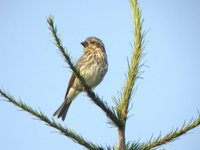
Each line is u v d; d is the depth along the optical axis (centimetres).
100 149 601
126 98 679
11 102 640
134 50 740
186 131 598
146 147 597
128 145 601
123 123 635
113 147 604
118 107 671
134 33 748
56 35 646
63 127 624
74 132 620
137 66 722
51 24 636
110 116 627
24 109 635
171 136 598
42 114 634
